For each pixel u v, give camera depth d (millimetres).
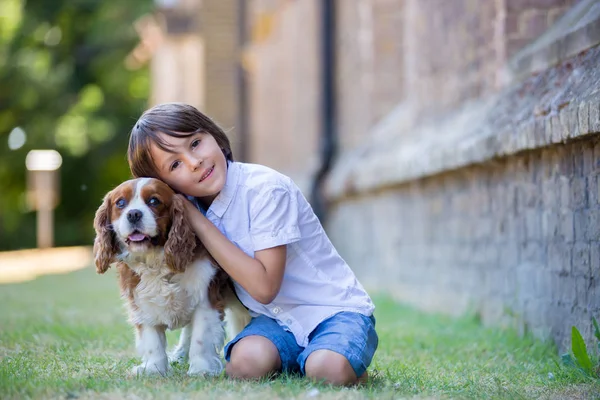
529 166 8000
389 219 13617
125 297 5656
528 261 8070
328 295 5621
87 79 40094
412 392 5285
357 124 16953
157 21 31391
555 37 8297
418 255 12039
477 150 8883
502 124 8438
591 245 6672
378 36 15859
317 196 18562
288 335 5562
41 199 30703
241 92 27359
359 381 5383
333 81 18984
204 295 5539
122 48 39531
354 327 5434
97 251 5527
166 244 5328
